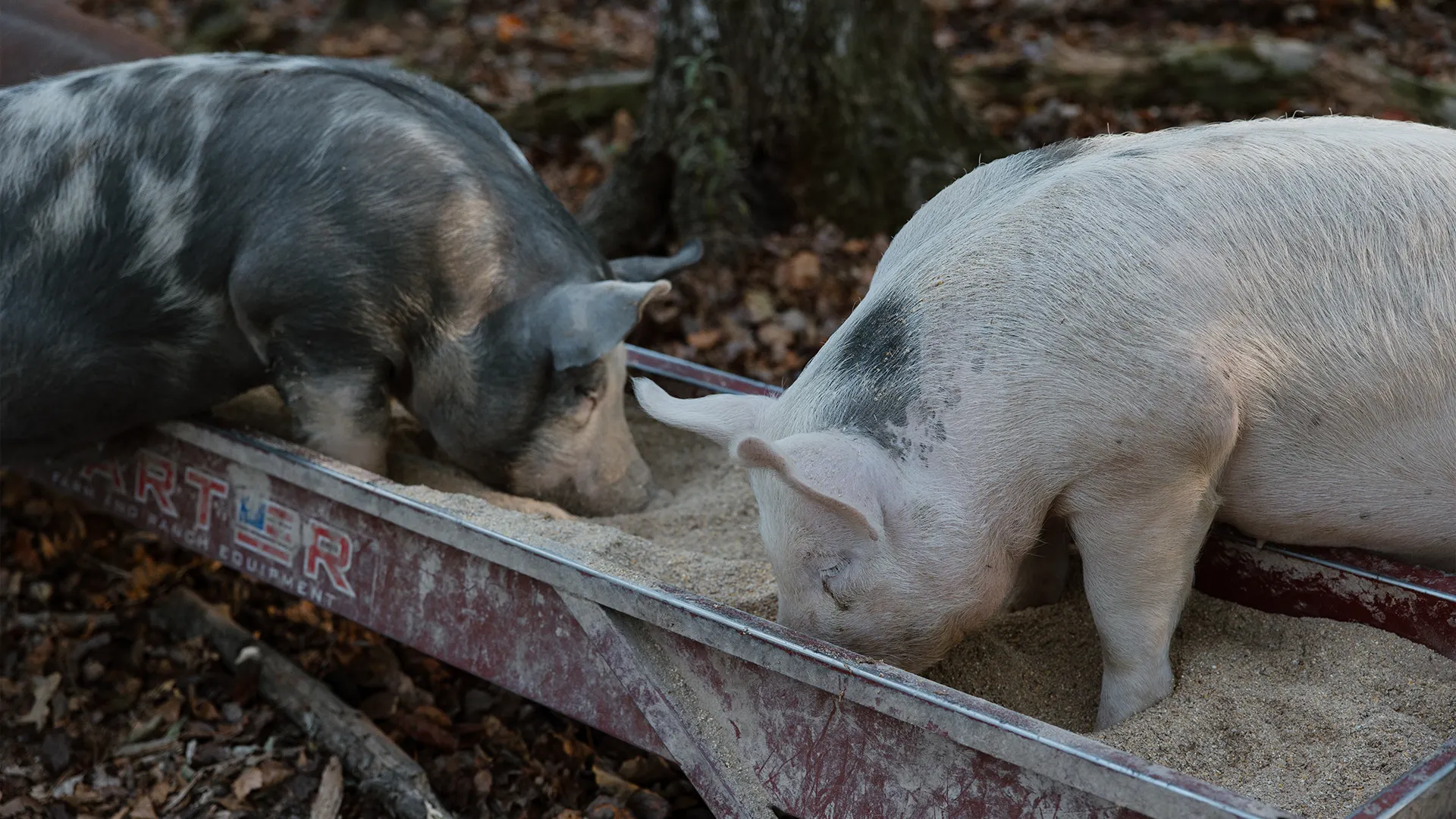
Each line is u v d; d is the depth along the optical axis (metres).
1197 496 2.99
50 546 4.88
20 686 4.21
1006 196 3.24
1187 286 2.91
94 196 3.94
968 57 8.54
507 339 3.92
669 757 2.96
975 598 2.97
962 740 2.48
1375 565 3.20
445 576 3.38
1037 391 2.88
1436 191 3.02
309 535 3.69
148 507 4.16
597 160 7.69
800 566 2.94
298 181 3.87
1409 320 2.98
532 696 3.23
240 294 3.92
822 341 5.79
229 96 3.98
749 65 6.43
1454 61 8.21
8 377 3.99
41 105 4.07
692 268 6.25
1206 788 2.23
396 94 4.06
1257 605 3.39
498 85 8.72
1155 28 8.87
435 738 3.89
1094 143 3.38
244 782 3.77
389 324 3.96
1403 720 2.83
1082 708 3.27
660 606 2.92
